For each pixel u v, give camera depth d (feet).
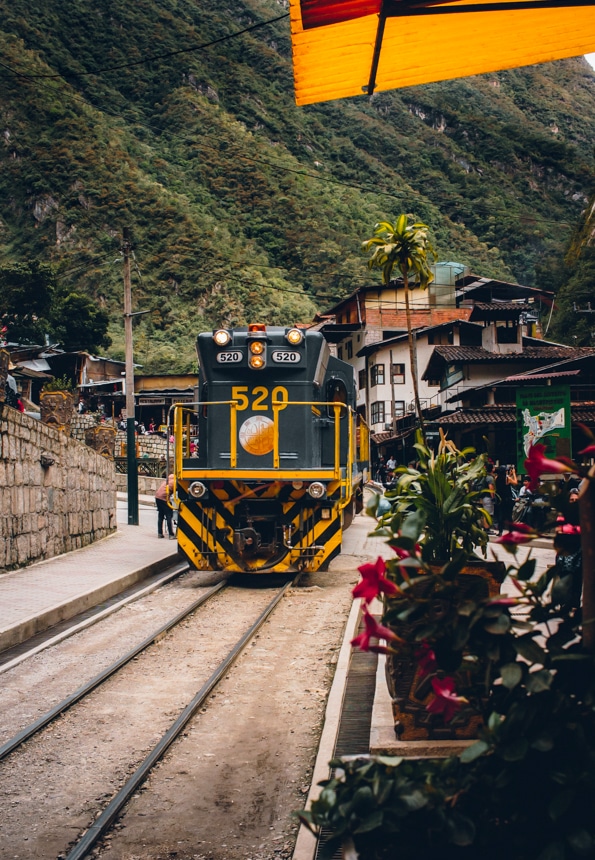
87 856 15.23
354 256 292.40
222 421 44.83
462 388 142.82
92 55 517.14
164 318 271.90
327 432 47.78
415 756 15.78
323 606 38.75
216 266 287.69
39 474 49.37
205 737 21.40
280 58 542.98
